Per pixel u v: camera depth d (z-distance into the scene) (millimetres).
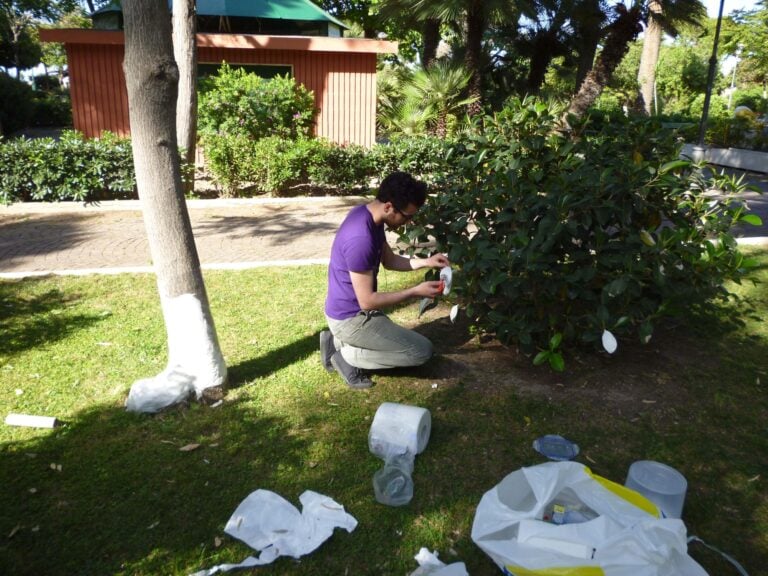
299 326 4781
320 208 10242
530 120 4637
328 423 3424
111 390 3789
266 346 4422
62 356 4246
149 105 3217
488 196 4000
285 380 3908
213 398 3645
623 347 4430
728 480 2977
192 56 10383
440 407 3596
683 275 3771
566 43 19938
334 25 16797
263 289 5637
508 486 2424
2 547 2492
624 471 3023
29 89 31281
